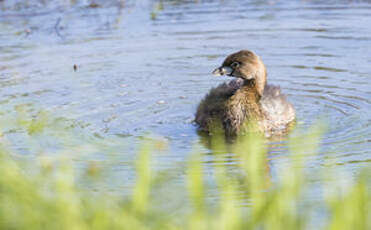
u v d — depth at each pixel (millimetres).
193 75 16750
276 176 10289
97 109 14484
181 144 12445
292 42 18531
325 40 18484
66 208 6594
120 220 6531
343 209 6555
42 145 12141
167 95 15516
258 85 13914
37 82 16125
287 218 6605
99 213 6504
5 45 18922
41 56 18000
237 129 13289
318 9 21484
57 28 20406
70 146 12141
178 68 17203
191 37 19266
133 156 11656
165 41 19000
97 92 15586
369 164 10898
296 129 13297
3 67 17156
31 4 23109
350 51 17609
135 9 22328
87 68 17109
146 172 7160
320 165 10922
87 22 20938
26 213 6586
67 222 6461
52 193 7211
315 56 17484
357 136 12414
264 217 6609
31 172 8594
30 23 20938
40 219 6512
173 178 10320
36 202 6684
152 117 14141
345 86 15508
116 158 11523
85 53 18203
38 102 14781
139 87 15992
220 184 8844
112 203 6957
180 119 14070
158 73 16875
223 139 12922
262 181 9953
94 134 12938
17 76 16500
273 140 12641
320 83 15836
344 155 11414
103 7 22672
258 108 13414
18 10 22422
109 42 19062
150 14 21703
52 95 15289
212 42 18766
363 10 21062
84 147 12117
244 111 13352
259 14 21234
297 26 19797
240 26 20078
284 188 6996
